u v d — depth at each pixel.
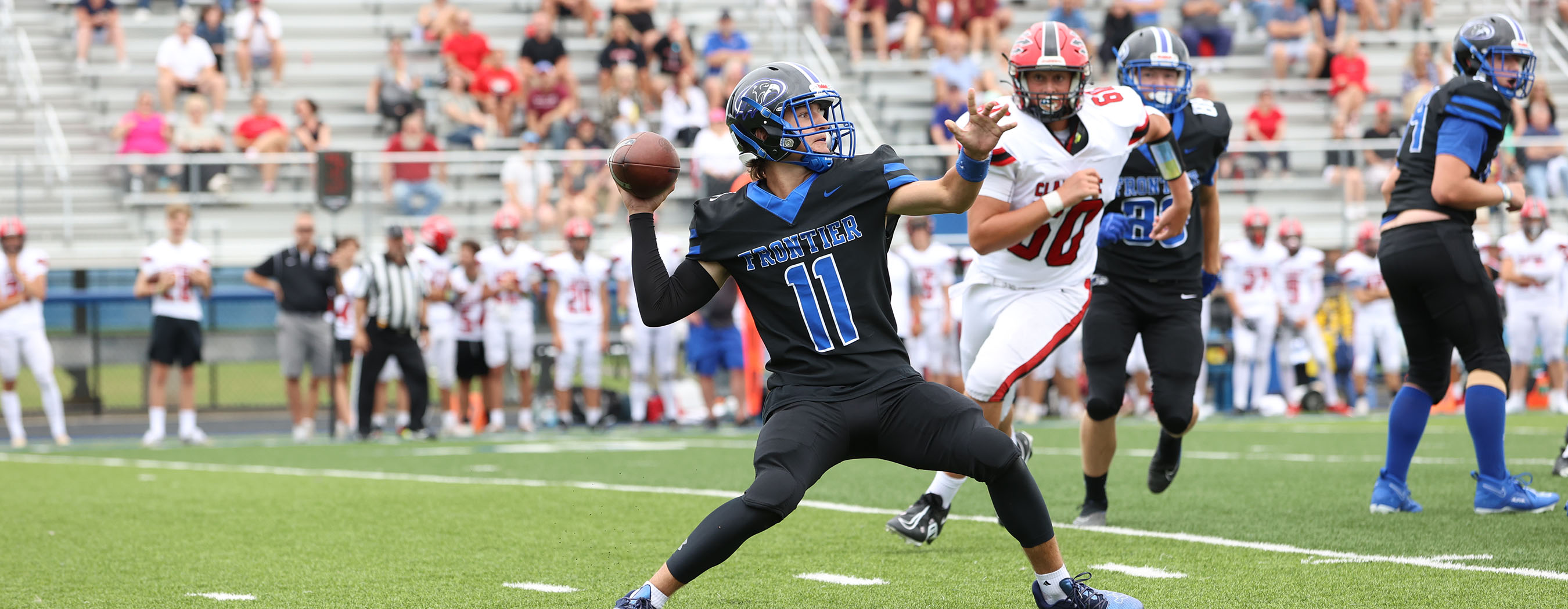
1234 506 20.58
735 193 12.06
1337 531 17.72
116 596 15.03
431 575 15.97
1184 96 18.34
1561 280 43.47
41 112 58.03
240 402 52.69
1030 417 43.72
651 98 57.03
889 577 15.27
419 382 39.88
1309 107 62.19
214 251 51.09
